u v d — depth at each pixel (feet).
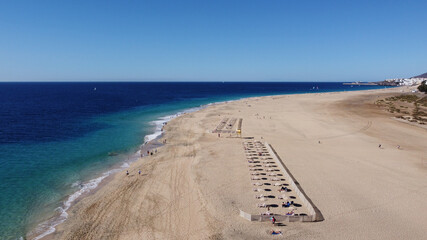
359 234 70.33
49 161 128.06
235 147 148.46
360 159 127.75
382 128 193.26
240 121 224.74
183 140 165.78
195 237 68.74
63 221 77.10
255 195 91.09
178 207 83.87
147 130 198.29
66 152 142.51
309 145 151.33
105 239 68.59
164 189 96.58
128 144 159.02
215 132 184.65
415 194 92.84
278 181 102.17
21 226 74.64
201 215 78.95
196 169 114.83
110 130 198.08
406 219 77.71
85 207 84.84
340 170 113.91
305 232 70.85
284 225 73.97
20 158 131.44
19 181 104.27
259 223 74.74
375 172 111.96
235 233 70.13
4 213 81.05
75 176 110.32
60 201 89.04
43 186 100.32
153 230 72.18
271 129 193.67
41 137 174.91
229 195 91.15
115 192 94.94
